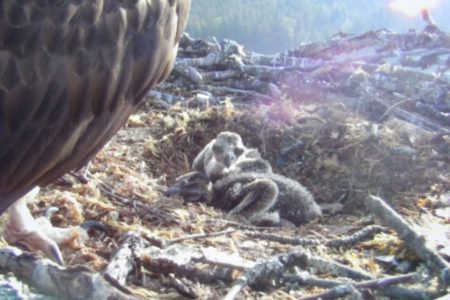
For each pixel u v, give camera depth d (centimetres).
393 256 122
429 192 156
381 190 156
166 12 111
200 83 209
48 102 102
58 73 102
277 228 139
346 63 219
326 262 109
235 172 152
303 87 207
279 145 171
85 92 105
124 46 107
